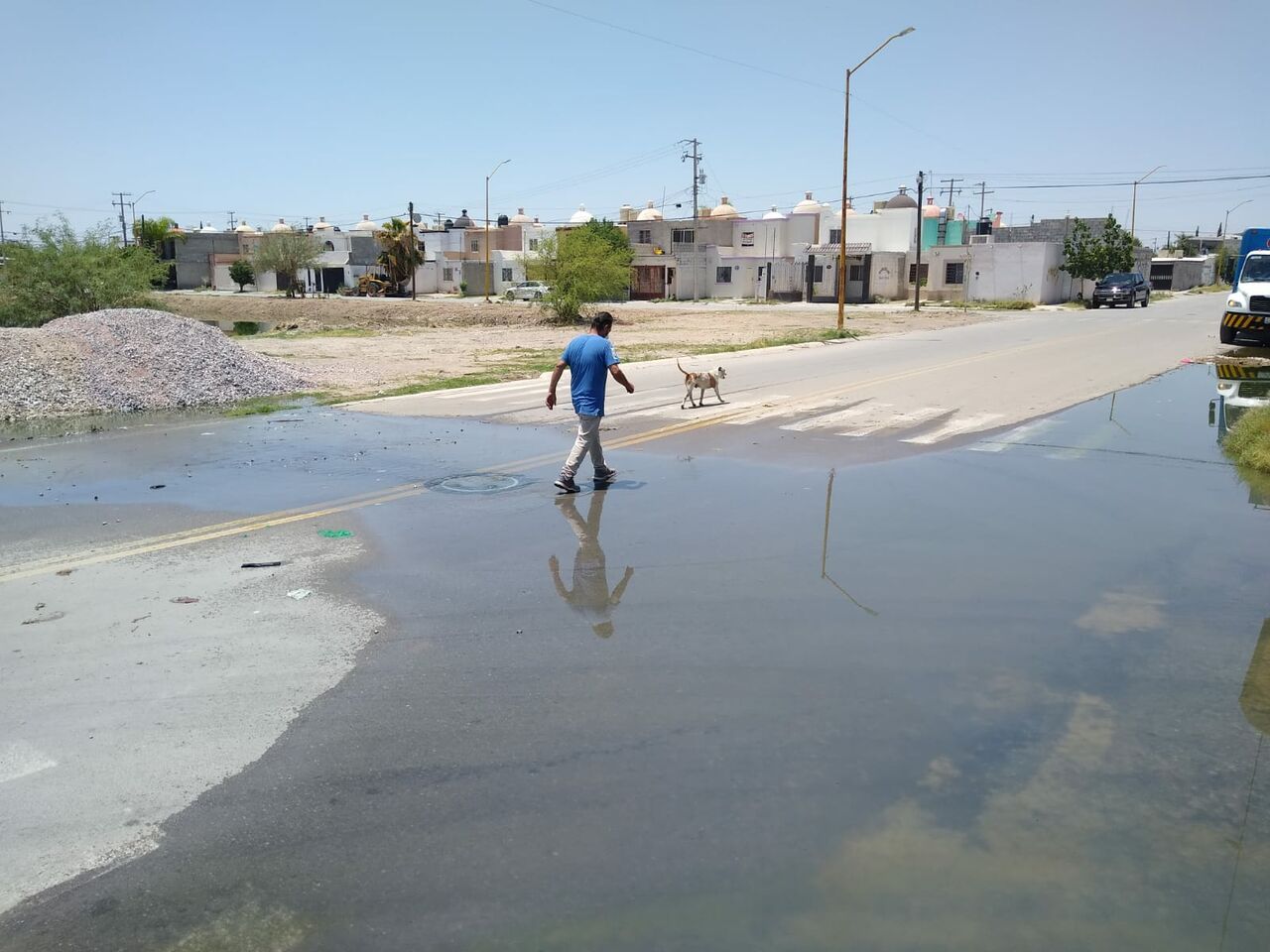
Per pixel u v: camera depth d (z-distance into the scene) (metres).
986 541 7.41
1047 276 57.94
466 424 13.20
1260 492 9.09
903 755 4.11
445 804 3.76
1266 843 3.46
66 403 14.49
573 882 3.26
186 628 5.63
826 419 13.39
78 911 3.15
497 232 90.94
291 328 40.44
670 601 6.07
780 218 69.12
